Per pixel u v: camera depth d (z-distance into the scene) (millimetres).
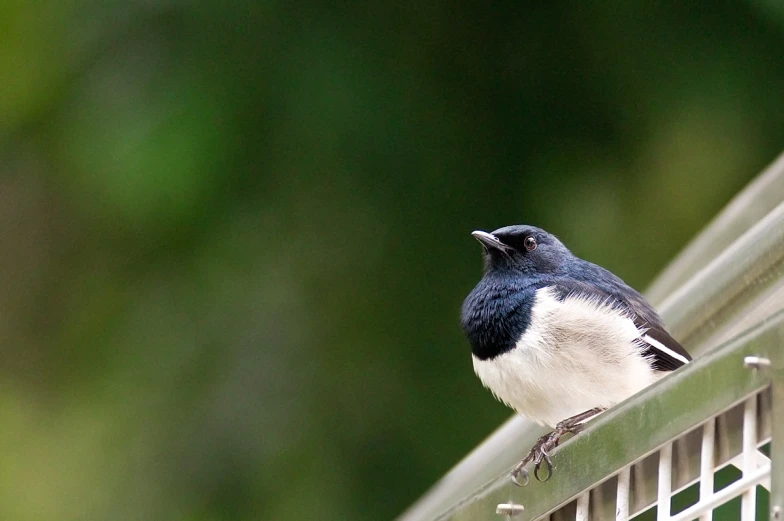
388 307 11398
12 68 11750
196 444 11453
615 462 5992
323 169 11203
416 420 11328
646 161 11359
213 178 11086
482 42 11570
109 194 11102
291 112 11141
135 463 11633
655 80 11305
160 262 11602
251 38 11273
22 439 12164
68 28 11742
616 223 11391
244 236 11289
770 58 11219
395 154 11250
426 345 11406
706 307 7809
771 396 5371
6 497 11891
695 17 11344
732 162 11266
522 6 11609
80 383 12031
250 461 11344
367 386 11383
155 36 11453
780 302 7152
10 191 12000
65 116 11500
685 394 5699
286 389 11445
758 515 8641
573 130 11438
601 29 11461
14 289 12289
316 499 11156
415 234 11336
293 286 11383
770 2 11164
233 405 11477
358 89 11219
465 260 11320
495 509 6621
